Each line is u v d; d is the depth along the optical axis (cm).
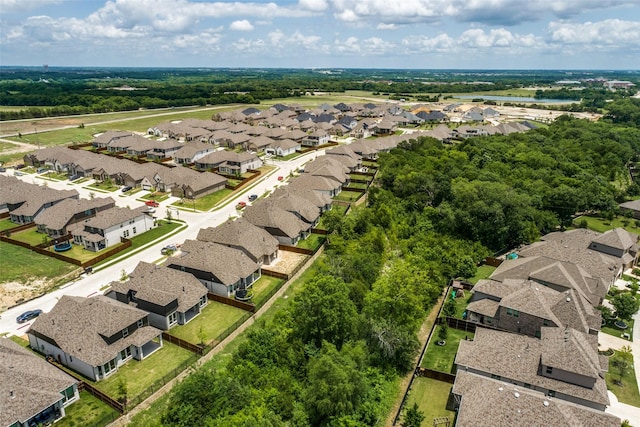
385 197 10450
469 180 11538
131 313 5562
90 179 13025
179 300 6175
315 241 9081
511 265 7669
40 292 6862
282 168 14600
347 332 5612
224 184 12356
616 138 17225
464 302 7312
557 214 10594
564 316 6084
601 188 11781
